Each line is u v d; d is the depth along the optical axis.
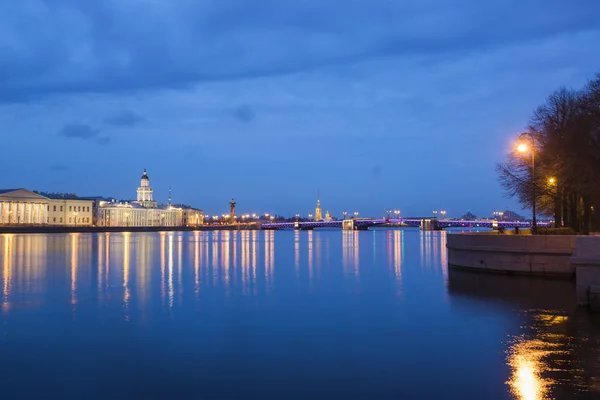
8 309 27.19
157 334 21.42
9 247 97.88
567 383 15.19
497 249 40.75
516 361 17.27
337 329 22.12
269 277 43.38
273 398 14.47
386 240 165.75
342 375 16.19
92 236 189.25
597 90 49.22
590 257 25.09
